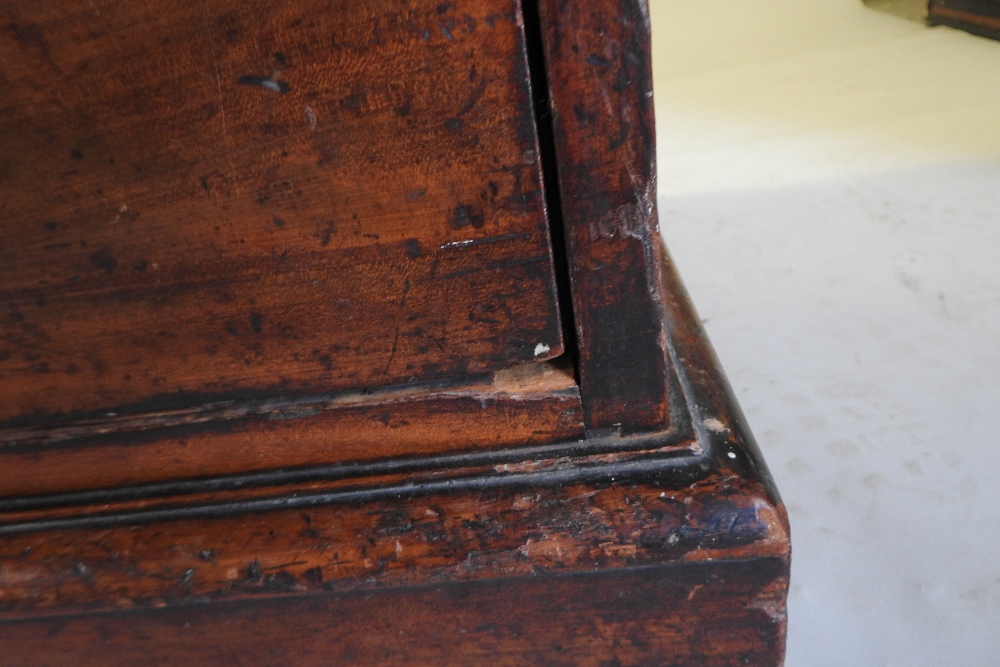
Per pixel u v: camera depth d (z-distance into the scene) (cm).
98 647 39
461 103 32
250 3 31
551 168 34
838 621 46
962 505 51
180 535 38
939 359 61
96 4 31
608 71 32
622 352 36
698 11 166
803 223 84
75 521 38
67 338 37
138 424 38
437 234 34
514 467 37
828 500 52
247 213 34
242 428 38
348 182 33
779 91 122
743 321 69
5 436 39
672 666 38
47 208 34
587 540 36
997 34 125
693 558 36
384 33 31
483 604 37
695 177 98
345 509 37
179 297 36
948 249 75
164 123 33
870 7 153
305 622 38
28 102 33
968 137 96
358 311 35
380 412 37
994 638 45
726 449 37
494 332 36
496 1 31
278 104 32
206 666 39
